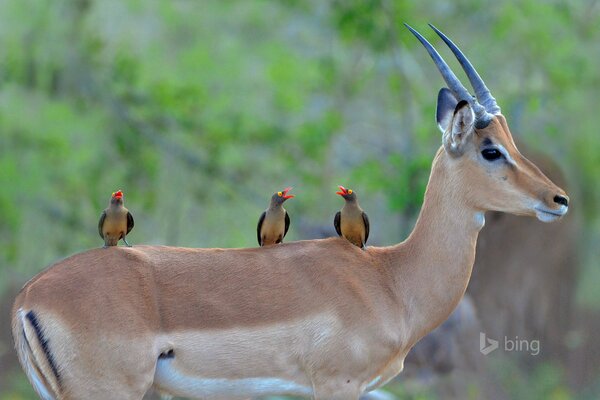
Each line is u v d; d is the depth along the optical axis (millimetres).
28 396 31141
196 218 43156
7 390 31625
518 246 32188
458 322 27656
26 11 41688
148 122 43031
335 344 15234
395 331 15672
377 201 43656
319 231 32156
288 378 15312
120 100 42906
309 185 42406
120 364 14445
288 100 43094
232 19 48844
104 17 44688
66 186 41625
